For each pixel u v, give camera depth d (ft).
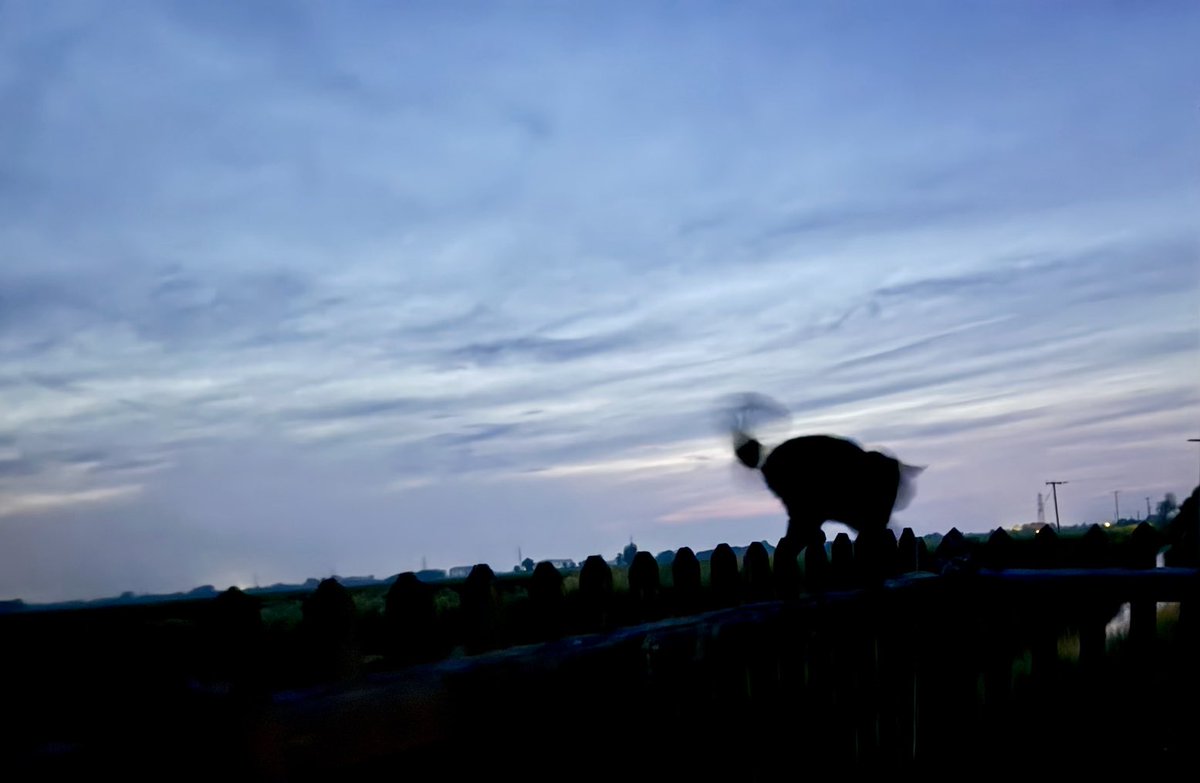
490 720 8.62
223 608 7.64
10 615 7.06
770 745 13.34
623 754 10.61
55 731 6.16
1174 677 18.08
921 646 17.16
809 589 15.64
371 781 7.82
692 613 13.08
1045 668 18.66
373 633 9.40
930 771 17.20
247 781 6.18
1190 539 20.10
